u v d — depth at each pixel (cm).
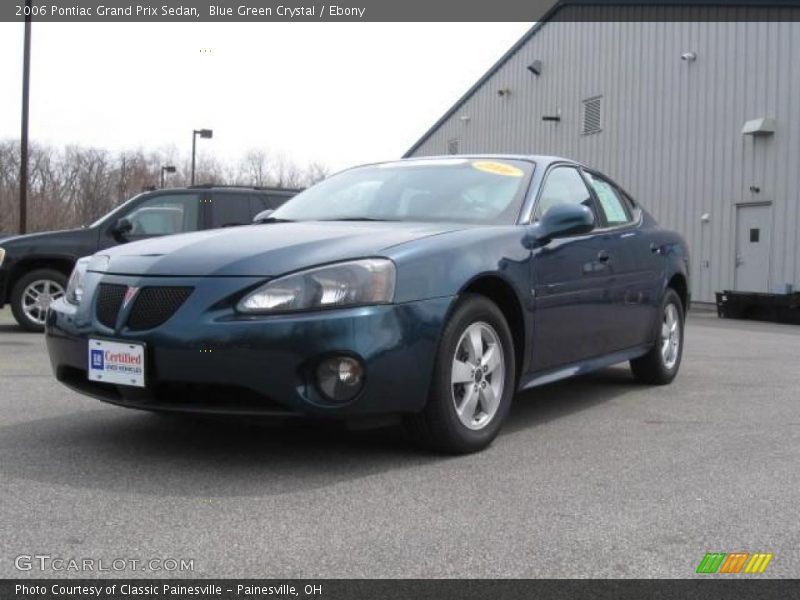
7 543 276
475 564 264
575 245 471
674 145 1903
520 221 441
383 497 328
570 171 519
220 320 338
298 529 292
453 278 375
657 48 1961
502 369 409
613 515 311
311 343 336
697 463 384
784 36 1634
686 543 284
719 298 1504
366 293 347
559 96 2348
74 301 394
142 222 956
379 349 345
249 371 335
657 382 597
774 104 1652
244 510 311
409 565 263
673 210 1902
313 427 441
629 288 532
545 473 365
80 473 354
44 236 930
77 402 503
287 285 342
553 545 280
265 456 385
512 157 500
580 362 486
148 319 353
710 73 1805
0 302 923
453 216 451
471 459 386
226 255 359
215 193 989
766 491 342
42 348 772
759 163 1684
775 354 802
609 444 419
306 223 438
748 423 471
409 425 379
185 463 371
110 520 298
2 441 407
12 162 4191
